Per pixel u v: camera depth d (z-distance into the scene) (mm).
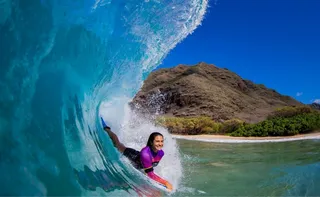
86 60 3775
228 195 3713
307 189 3887
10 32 2865
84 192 2883
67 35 3457
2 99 2646
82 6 3613
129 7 4301
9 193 2369
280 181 4348
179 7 4863
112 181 3373
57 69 3311
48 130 2959
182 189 3969
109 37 4137
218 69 90188
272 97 89562
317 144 9570
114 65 4398
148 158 3705
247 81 94062
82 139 3428
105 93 4539
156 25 4742
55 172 2797
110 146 4078
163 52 5105
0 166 2436
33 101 2934
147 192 3512
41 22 3160
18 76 2846
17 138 2645
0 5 2799
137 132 5969
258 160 6496
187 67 87062
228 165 5910
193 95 56562
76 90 3605
